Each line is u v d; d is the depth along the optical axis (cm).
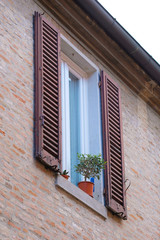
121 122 1250
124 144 1265
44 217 978
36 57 1088
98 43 1266
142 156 1308
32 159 1002
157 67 1343
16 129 994
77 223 1038
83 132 1204
